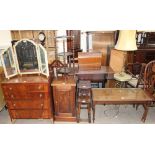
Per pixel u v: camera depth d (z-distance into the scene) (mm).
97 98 2686
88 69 3254
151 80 2979
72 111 2812
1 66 2969
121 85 3607
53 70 2938
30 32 4188
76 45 4551
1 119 3045
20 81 2566
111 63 3822
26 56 2654
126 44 2062
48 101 2701
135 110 3307
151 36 4332
